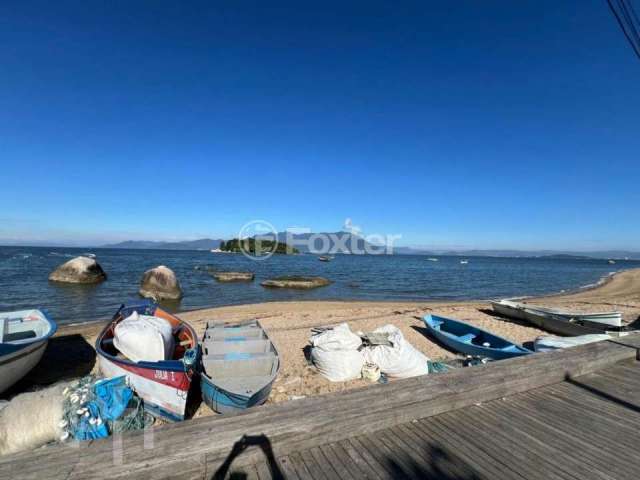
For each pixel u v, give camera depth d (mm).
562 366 4332
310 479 2490
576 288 32906
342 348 7738
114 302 19344
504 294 27625
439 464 2713
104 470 2201
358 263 74438
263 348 7465
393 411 3150
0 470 2160
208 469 2430
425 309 17094
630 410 3646
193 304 20391
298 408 3014
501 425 3299
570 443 3049
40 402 4336
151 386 5562
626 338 5734
